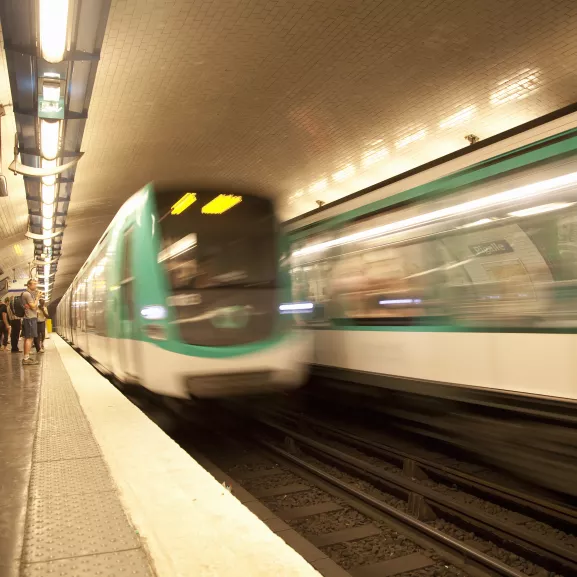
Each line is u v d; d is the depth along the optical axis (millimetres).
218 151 13312
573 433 5410
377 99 10383
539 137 5605
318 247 9211
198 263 7641
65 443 5023
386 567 4383
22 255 24734
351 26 8055
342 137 12117
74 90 7766
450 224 6625
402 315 7348
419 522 4910
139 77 9195
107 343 11016
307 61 9023
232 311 7613
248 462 7387
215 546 2771
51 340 31094
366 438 8250
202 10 7457
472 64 9000
